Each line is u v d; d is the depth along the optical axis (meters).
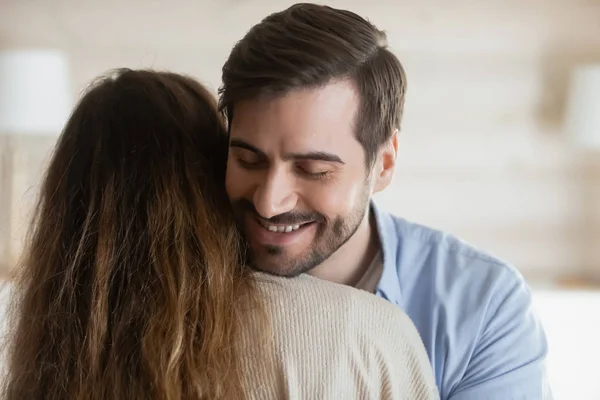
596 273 2.64
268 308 0.82
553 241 2.64
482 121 2.60
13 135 2.43
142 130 0.96
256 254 0.95
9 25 2.55
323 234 0.94
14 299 1.02
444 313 1.10
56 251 0.96
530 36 2.57
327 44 0.87
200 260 0.89
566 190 2.62
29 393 0.92
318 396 0.80
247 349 0.82
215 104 1.11
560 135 2.60
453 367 1.08
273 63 0.85
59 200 0.97
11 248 2.18
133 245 0.90
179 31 2.56
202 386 0.82
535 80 2.58
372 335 0.83
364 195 0.98
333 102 0.87
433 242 1.18
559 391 2.26
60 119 2.35
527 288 1.13
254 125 0.87
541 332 1.11
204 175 0.96
